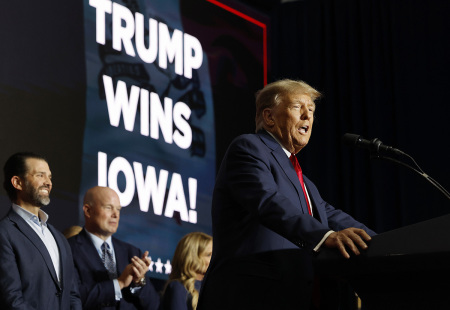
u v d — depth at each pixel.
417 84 9.25
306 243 2.46
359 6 9.84
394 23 9.54
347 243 2.30
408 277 2.21
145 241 7.36
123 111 7.55
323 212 3.22
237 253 2.91
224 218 3.01
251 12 9.52
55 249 5.22
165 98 8.05
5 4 6.77
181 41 8.45
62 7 7.23
